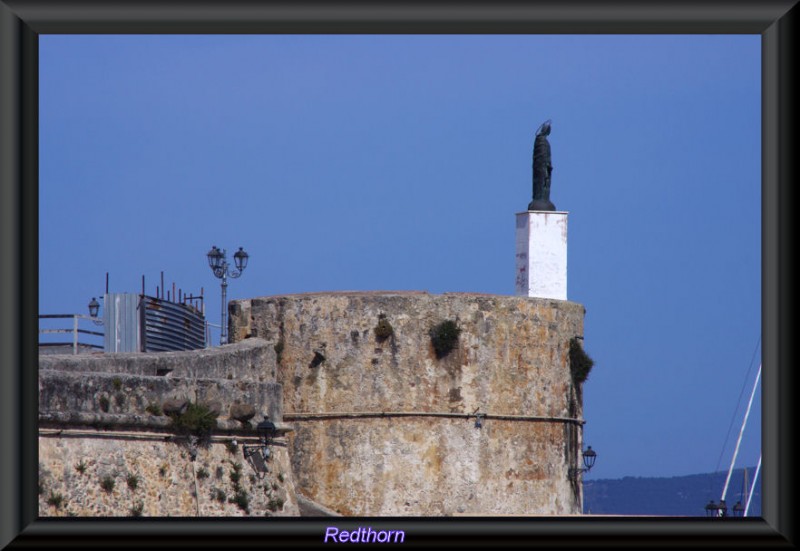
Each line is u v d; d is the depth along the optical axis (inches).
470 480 7765.8
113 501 6343.5
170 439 6717.5
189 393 6904.5
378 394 7790.4
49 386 6156.5
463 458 7775.6
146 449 6584.6
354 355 7824.8
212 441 6973.4
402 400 7775.6
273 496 7234.3
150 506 6525.6
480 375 7834.6
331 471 7795.3
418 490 7731.3
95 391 6392.7
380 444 7760.8
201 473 6865.2
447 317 7829.7
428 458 7755.9
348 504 7755.9
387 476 7741.1
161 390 6742.1
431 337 7810.0
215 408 6939.0
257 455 7194.9
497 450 7829.7
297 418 7849.4
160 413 6707.7
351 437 7785.4
